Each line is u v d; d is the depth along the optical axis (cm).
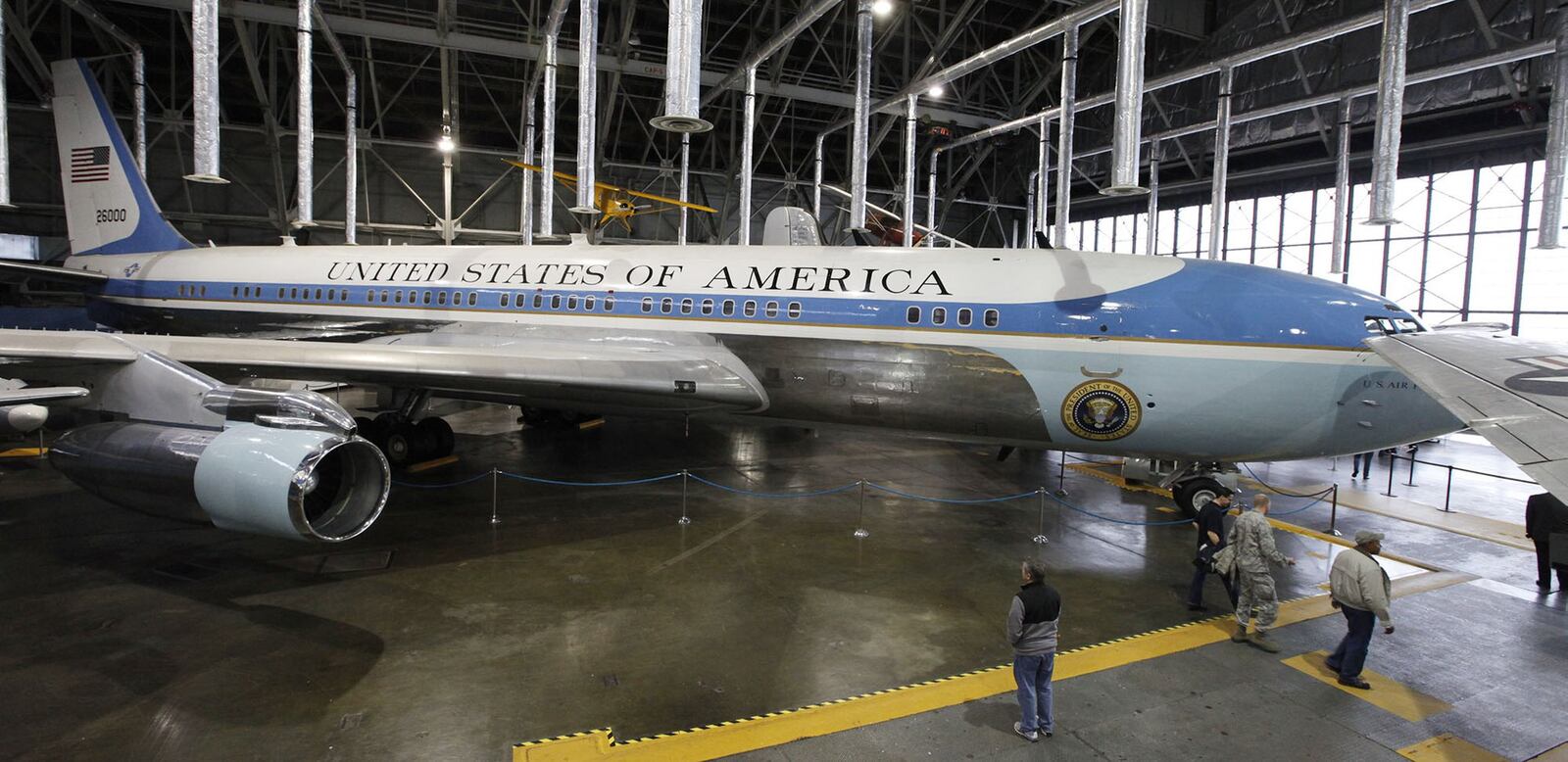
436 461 1279
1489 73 1698
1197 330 868
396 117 2422
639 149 2741
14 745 463
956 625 690
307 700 524
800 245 1178
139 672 557
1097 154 2506
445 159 2016
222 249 1398
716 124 2598
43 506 954
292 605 684
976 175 3014
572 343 1093
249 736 480
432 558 819
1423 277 1977
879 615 707
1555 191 1070
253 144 2284
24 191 2091
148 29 2069
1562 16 1051
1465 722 543
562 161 2581
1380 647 665
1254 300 874
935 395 949
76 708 507
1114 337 888
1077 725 527
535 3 1825
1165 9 2150
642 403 1043
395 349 889
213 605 679
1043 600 494
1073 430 922
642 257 1125
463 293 1183
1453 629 707
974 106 2322
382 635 630
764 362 1006
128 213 1471
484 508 1013
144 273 1408
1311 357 844
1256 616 662
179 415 683
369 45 2014
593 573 791
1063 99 1234
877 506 1092
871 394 974
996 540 953
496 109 2272
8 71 2031
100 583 723
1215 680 598
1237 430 877
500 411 1842
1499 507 1202
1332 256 1486
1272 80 2083
